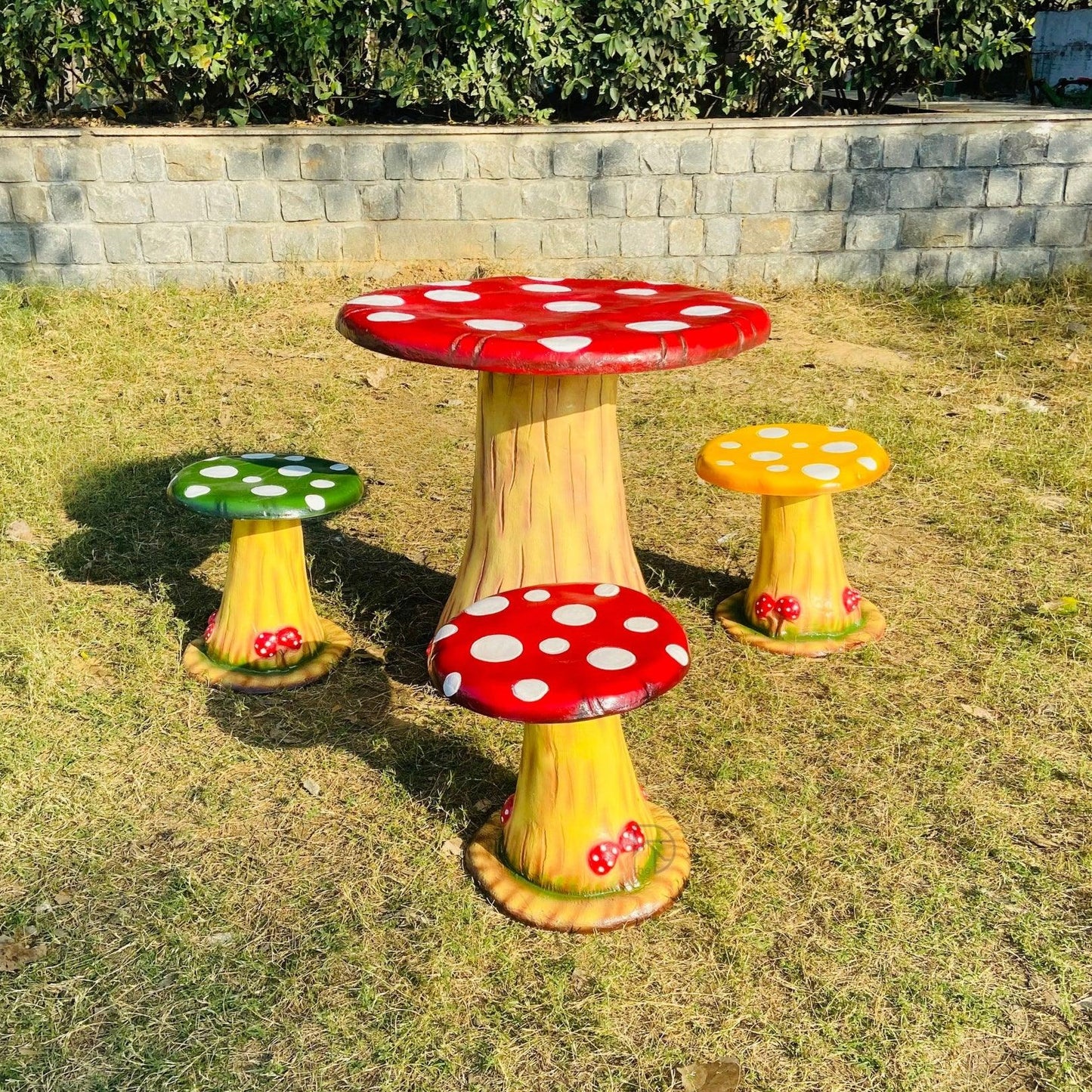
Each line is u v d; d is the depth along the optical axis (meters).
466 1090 2.36
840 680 3.81
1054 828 3.12
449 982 2.61
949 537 4.82
